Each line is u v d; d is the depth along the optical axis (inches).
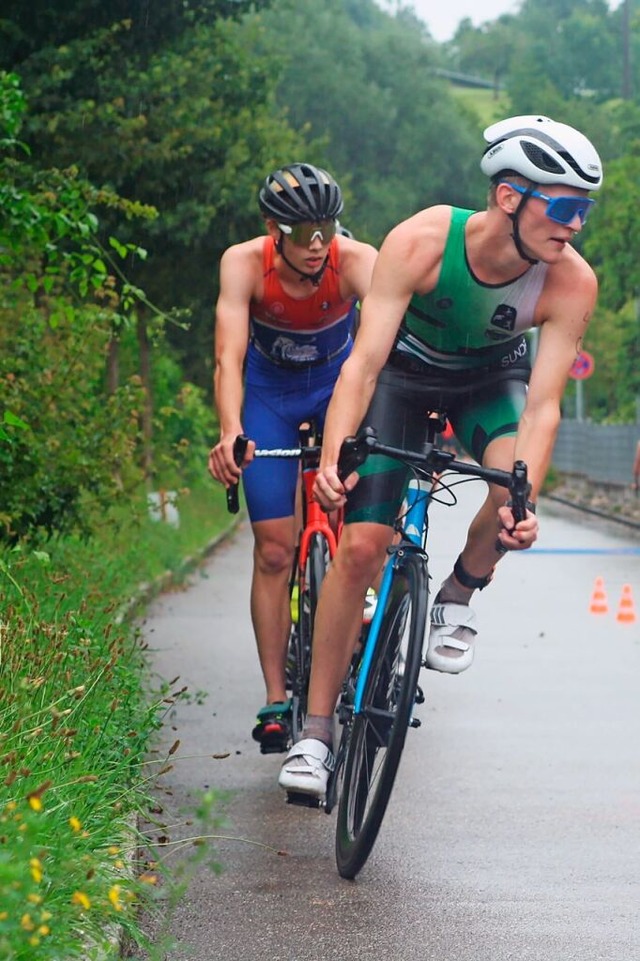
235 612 693.3
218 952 222.8
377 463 272.1
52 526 538.9
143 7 820.6
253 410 350.6
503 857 276.8
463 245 256.8
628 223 1453.0
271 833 295.0
